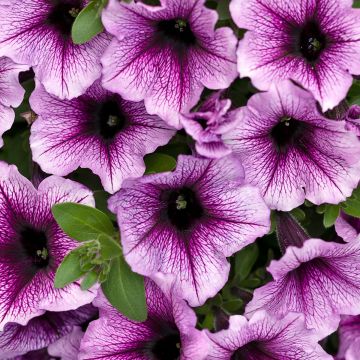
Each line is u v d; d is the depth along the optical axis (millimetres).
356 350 465
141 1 426
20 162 500
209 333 419
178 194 436
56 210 424
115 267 432
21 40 446
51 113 447
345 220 464
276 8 415
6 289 447
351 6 417
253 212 425
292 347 439
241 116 408
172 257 434
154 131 441
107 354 440
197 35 420
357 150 420
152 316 442
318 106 422
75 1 450
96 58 443
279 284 435
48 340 471
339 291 452
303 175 438
